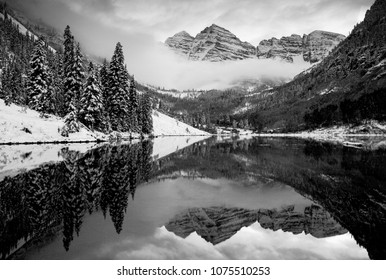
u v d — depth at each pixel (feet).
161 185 48.85
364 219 31.04
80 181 48.57
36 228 27.07
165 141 197.88
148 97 248.11
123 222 29.12
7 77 195.83
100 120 160.86
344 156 91.86
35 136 119.03
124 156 87.45
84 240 24.26
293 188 46.93
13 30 437.17
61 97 178.29
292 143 185.98
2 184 44.88
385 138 231.30
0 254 21.56
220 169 68.44
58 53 215.10
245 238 25.61
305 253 22.81
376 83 448.24
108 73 181.37
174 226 28.30
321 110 444.14
